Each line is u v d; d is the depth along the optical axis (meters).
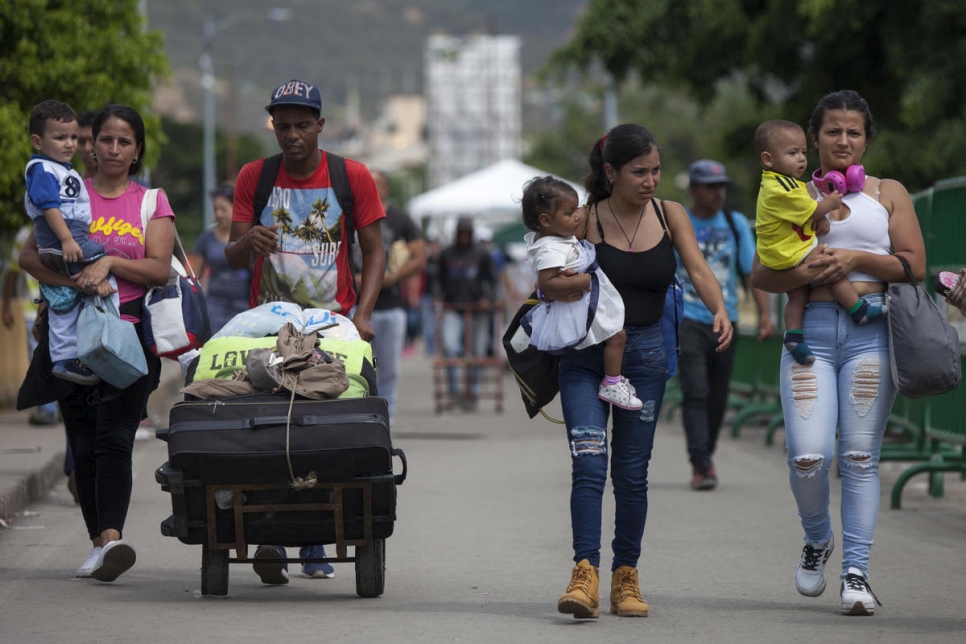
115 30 22.61
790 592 10.52
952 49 32.31
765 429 23.72
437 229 55.28
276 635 8.80
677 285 9.63
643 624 9.26
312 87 10.59
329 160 10.75
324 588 10.58
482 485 16.70
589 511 9.31
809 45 35.06
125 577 10.98
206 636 8.76
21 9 21.09
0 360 23.75
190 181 119.94
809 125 9.82
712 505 15.23
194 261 19.75
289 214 10.71
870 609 9.48
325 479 9.43
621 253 9.38
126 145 10.66
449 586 10.68
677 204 9.67
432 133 148.12
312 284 10.75
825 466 9.52
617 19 38.94
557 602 9.66
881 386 9.48
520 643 8.63
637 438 9.52
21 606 9.77
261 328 10.34
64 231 10.27
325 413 9.44
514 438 22.47
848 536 9.64
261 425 9.34
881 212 9.52
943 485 16.11
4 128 20.81
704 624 9.27
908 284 9.48
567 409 9.47
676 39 38.72
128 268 10.42
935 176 33.91
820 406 9.52
